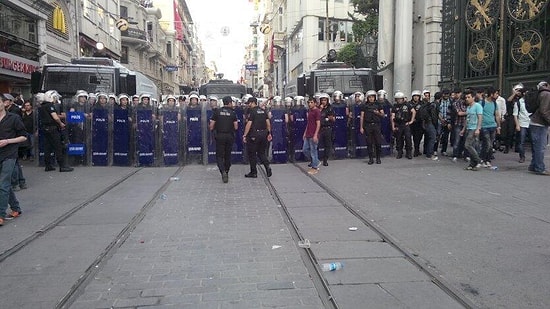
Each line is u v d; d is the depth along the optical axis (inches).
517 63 568.1
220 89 735.1
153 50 2050.9
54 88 560.7
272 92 2630.4
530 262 181.3
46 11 900.0
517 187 322.3
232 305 148.6
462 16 657.0
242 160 505.7
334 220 251.0
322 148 512.1
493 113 414.6
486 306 144.7
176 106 492.7
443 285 160.1
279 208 283.0
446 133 528.7
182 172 441.7
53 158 477.7
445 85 695.1
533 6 546.9
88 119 490.0
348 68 633.6
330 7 1535.4
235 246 208.8
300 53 1620.3
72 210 279.1
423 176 382.9
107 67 574.2
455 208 268.2
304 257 192.9
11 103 461.1
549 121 363.3
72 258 195.3
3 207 249.8
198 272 177.8
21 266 186.7
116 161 492.1
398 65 792.3
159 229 238.7
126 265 186.7
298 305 148.0
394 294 154.5
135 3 1856.5
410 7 782.5
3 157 253.1
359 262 185.5
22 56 817.5
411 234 220.8
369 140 465.1
